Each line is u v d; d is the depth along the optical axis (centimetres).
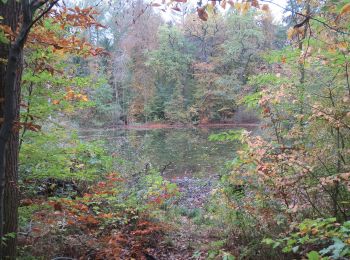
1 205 290
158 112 4675
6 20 394
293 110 565
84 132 2611
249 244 530
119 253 574
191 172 1603
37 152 536
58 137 582
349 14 447
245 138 522
